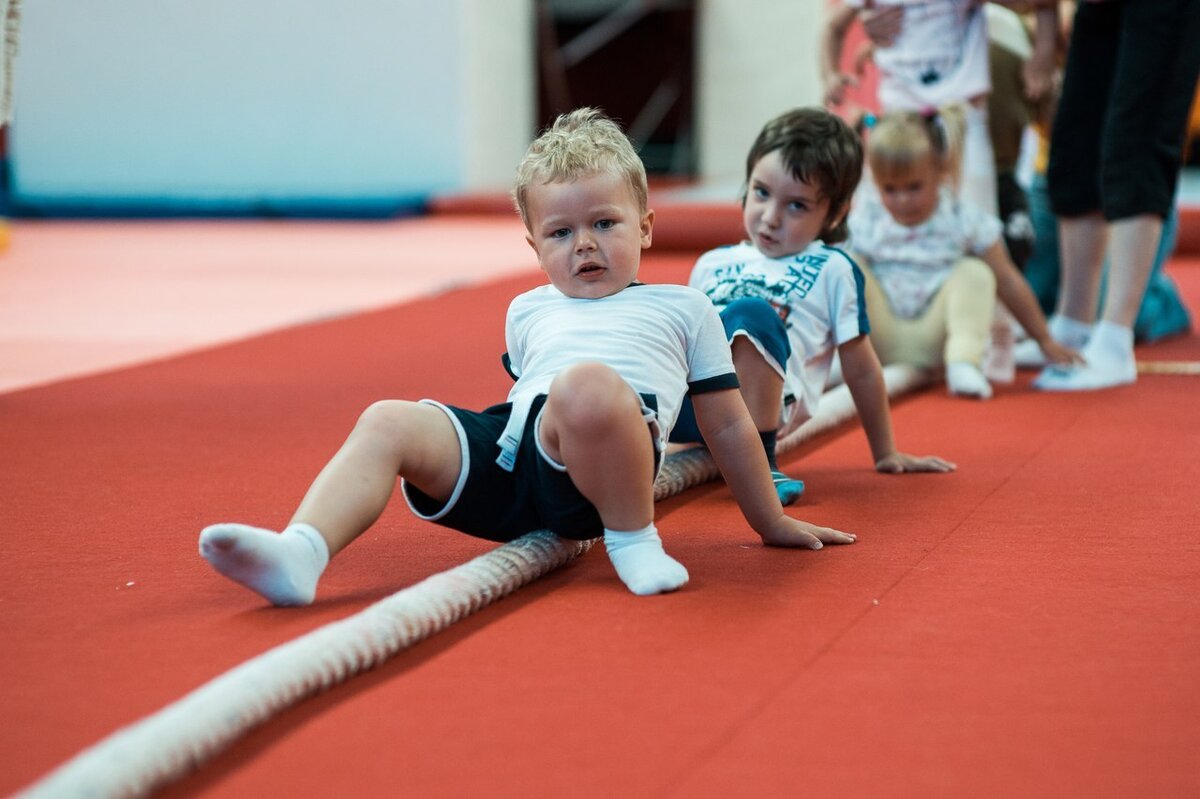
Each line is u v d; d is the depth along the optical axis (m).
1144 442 3.56
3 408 4.10
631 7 14.59
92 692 1.84
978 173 5.03
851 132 3.34
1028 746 1.66
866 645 1.99
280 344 5.43
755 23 14.08
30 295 7.23
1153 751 1.64
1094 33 4.67
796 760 1.61
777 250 3.31
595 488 2.26
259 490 3.06
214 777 1.57
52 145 12.98
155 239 10.50
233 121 12.77
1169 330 5.49
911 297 4.61
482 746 1.65
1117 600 2.21
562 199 2.48
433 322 6.04
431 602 2.04
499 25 13.23
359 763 1.60
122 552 2.55
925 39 5.05
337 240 10.30
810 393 3.25
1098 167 4.79
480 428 2.38
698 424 2.55
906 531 2.68
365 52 12.48
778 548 2.55
